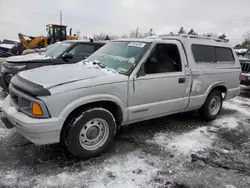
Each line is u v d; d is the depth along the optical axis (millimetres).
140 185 2482
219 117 5035
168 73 3566
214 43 4523
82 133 2836
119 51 3688
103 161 2924
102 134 3049
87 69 3258
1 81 5359
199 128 4270
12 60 5367
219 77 4469
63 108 2568
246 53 10086
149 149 3311
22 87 2668
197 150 3361
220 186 2539
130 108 3219
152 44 3447
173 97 3730
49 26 19156
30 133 2514
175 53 3754
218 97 4699
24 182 2430
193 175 2719
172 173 2736
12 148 3133
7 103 3061
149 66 3365
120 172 2701
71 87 2617
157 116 3682
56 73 2998
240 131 4234
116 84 2973
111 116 3033
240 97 7336
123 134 3799
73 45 6348
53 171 2652
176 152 3260
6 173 2561
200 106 4391
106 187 2418
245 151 3422
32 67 5316
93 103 2924
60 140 2834
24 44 17953
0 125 3904
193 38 4219
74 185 2426
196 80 4004
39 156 2961
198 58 4129
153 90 3395
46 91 2480
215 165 2967
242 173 2816
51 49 6875
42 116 2498
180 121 4602
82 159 2943
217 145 3570
